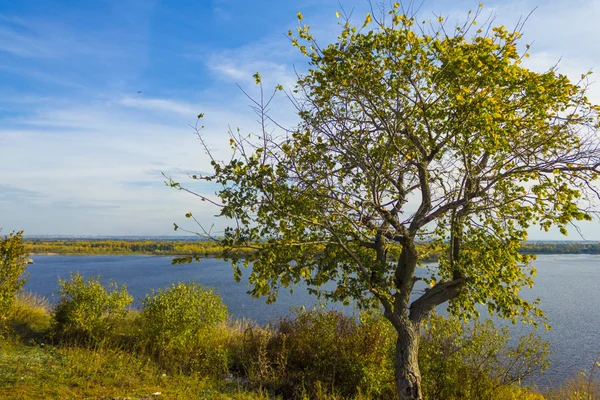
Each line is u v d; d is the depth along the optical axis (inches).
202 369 374.3
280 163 225.8
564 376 478.9
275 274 215.2
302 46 240.1
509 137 233.0
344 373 354.3
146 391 301.4
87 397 274.2
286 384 351.9
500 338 354.6
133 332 439.8
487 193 242.7
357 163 235.9
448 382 334.0
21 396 257.6
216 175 209.8
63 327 411.2
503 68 207.0
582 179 233.0
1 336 385.7
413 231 249.1
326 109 242.5
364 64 234.5
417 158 250.1
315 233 242.7
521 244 239.1
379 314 389.4
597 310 936.9
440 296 265.3
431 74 231.5
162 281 1536.7
